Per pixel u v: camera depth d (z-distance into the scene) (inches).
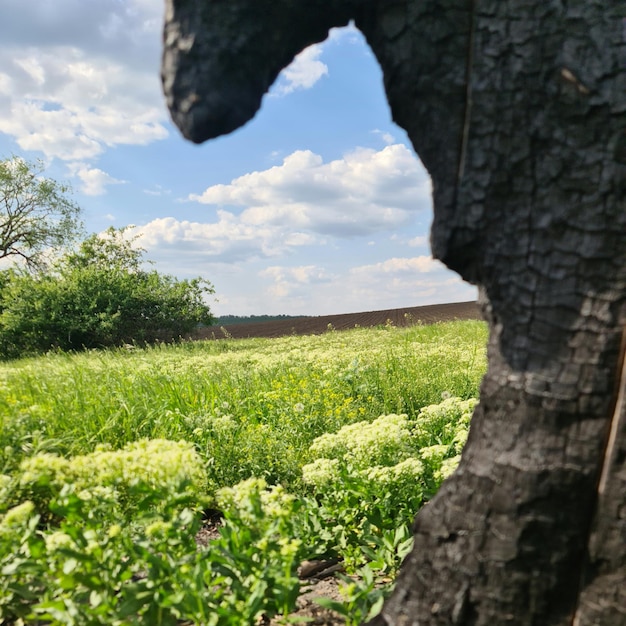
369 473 148.6
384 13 77.7
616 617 72.0
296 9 76.4
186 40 73.3
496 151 74.4
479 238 77.2
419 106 78.6
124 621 88.4
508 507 75.8
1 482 119.0
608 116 70.7
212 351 570.3
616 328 71.6
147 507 105.2
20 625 99.2
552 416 74.2
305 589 123.3
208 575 97.2
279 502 110.8
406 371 308.5
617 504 71.6
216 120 74.0
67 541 93.0
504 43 72.9
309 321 1397.6
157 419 222.5
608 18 71.0
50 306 761.0
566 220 72.8
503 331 78.1
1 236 1325.0
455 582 79.2
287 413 236.1
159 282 851.4
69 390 253.1
